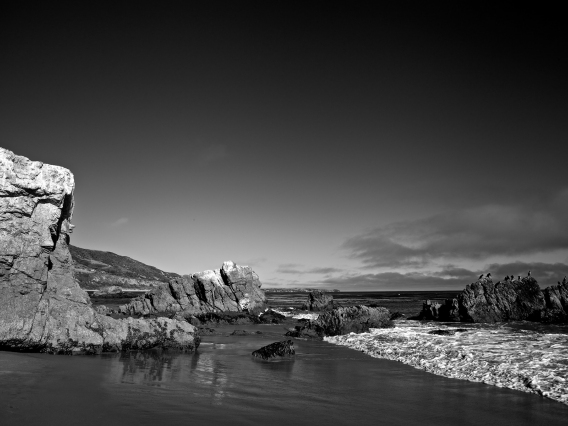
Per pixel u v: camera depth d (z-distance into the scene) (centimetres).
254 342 2639
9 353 1431
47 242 1572
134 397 1052
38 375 1195
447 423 991
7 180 1484
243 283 5306
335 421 971
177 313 4284
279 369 1658
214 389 1211
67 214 1798
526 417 1044
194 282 5281
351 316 3322
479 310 4078
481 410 1097
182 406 1002
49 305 1600
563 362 1705
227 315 4553
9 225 1502
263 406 1061
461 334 2836
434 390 1315
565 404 1156
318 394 1233
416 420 1007
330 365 1783
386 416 1028
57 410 897
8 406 897
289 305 8769
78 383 1145
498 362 1727
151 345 1870
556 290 4188
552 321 3866
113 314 3653
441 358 1881
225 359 1836
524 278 4353
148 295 5234
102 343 1688
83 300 1741
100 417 875
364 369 1684
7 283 1484
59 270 1727
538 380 1403
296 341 2783
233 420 922
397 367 1733
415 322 4100
